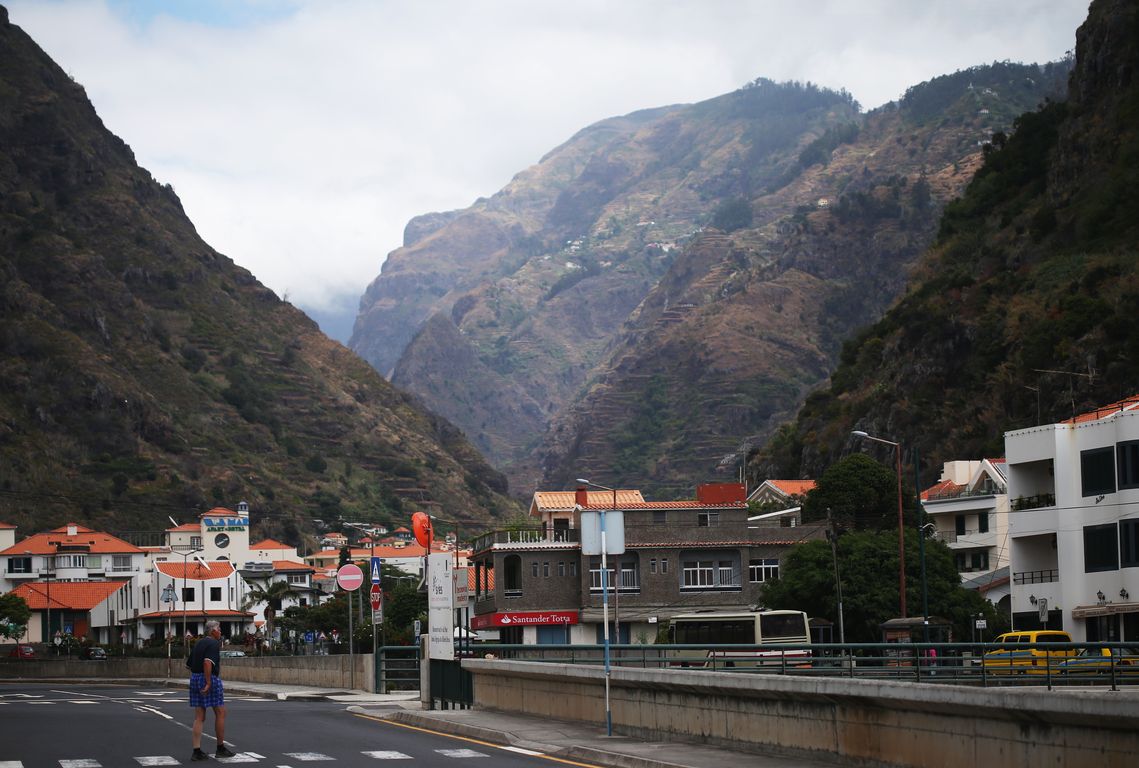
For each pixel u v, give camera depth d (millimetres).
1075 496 71688
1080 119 156500
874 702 23219
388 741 31078
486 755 27844
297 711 43812
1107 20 156375
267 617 152500
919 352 149125
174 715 40719
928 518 99562
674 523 96875
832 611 81438
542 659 41281
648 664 39625
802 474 160500
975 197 179000
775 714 26141
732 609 94250
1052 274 139875
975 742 21000
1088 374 112688
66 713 41969
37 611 159125
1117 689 37594
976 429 130375
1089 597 70188
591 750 27469
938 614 80750
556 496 115000
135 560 179750
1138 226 136000
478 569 103062
